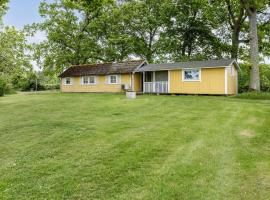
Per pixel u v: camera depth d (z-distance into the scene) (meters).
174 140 9.03
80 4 17.23
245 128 10.75
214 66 26.09
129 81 32.97
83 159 7.34
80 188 5.74
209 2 36.75
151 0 43.78
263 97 22.28
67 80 39.31
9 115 14.78
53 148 8.35
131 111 15.42
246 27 37.56
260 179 6.04
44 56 42.78
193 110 15.71
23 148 8.41
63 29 43.03
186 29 40.81
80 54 43.56
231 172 6.40
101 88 35.53
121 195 5.43
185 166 6.78
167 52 42.38
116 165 6.90
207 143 8.67
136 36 45.59
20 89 51.44
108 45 44.22
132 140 9.04
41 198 5.35
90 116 13.89
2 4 19.31
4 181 6.08
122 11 44.06
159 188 5.67
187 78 28.14
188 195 5.38
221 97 24.06
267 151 7.89
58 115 14.37
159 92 29.94
